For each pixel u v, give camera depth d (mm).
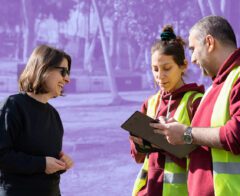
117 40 6336
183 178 2434
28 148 2344
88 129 6266
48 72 2391
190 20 6207
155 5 6266
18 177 2320
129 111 6273
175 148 2191
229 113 2014
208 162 2084
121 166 6129
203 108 2127
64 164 2369
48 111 2451
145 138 2225
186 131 2059
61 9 6414
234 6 6195
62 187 6090
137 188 2625
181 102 2486
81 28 6387
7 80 6332
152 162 2537
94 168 6164
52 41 6406
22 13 6395
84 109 6320
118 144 6195
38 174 2344
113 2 6340
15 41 6363
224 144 1956
